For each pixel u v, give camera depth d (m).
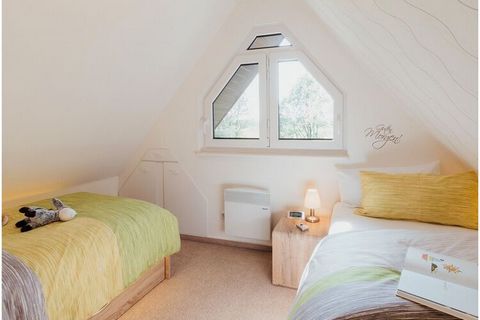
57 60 1.49
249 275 2.21
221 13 2.39
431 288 0.85
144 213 1.94
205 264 2.39
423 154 2.08
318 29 2.25
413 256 1.06
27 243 1.38
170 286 2.07
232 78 2.65
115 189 3.13
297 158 2.41
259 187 2.58
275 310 1.80
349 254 1.19
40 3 1.21
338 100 2.30
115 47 1.73
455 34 0.57
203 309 1.81
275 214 2.54
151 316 1.75
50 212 1.66
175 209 2.94
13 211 1.90
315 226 2.14
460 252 1.17
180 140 2.83
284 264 2.04
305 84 2.42
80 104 1.88
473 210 1.66
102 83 1.89
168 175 2.93
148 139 2.96
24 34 1.25
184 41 2.26
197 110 2.73
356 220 1.81
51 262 1.30
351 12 1.01
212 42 2.60
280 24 2.40
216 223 2.78
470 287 0.85
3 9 1.12
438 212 1.72
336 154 2.36
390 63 1.22
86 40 1.53
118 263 1.60
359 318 0.78
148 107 2.58
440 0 0.50
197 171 2.80
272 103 2.50
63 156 2.20
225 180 2.70
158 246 1.94
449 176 1.78
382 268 1.05
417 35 0.72
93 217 1.75
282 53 2.42
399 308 0.79
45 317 1.20
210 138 2.77
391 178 1.91
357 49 1.61
